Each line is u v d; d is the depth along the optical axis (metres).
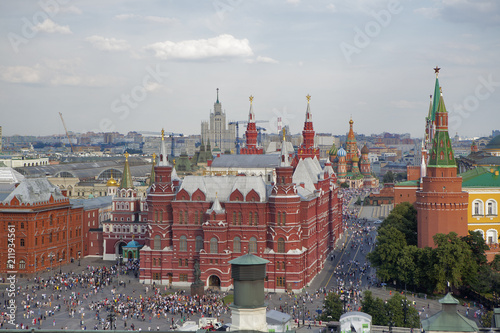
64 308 168.12
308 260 196.00
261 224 190.62
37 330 46.47
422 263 176.50
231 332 46.62
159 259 198.88
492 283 163.00
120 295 182.00
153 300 175.50
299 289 187.38
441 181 187.12
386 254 184.50
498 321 84.12
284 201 188.00
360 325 121.25
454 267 169.00
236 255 192.12
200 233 195.75
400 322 131.00
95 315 160.62
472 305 165.50
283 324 115.31
